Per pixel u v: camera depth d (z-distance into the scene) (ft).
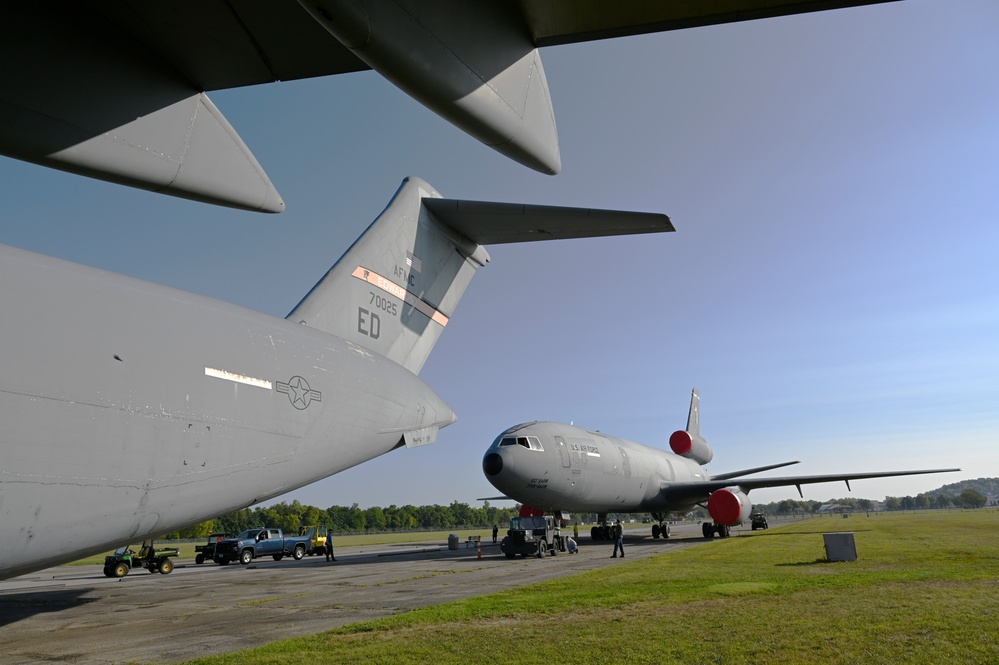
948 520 147.02
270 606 35.68
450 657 20.45
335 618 30.55
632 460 95.20
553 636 23.45
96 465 14.99
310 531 99.96
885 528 109.40
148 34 16.49
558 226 23.85
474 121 11.69
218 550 83.46
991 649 19.79
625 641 22.25
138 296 17.33
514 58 11.98
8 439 13.61
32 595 45.37
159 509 16.47
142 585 53.52
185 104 17.88
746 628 23.88
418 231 30.27
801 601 29.91
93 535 15.23
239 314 20.27
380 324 28.14
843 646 20.54
